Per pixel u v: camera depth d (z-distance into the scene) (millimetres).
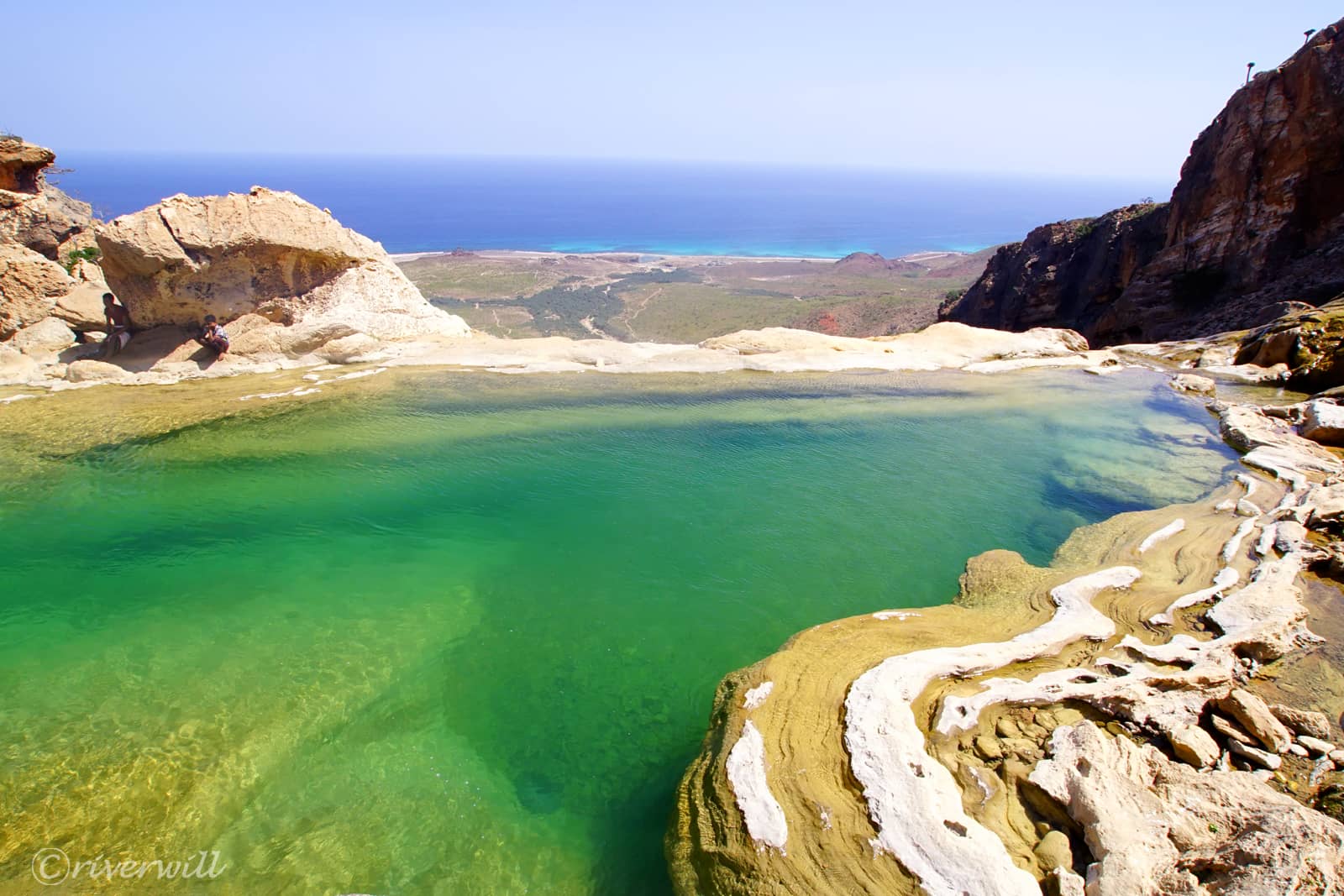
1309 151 34750
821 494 18328
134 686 11414
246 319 25438
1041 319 57344
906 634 11992
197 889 8320
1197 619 12117
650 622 13633
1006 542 16094
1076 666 10977
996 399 24656
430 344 27312
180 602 13672
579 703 11688
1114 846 7504
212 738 10383
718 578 14961
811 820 8227
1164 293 41469
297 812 9461
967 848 7656
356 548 15750
